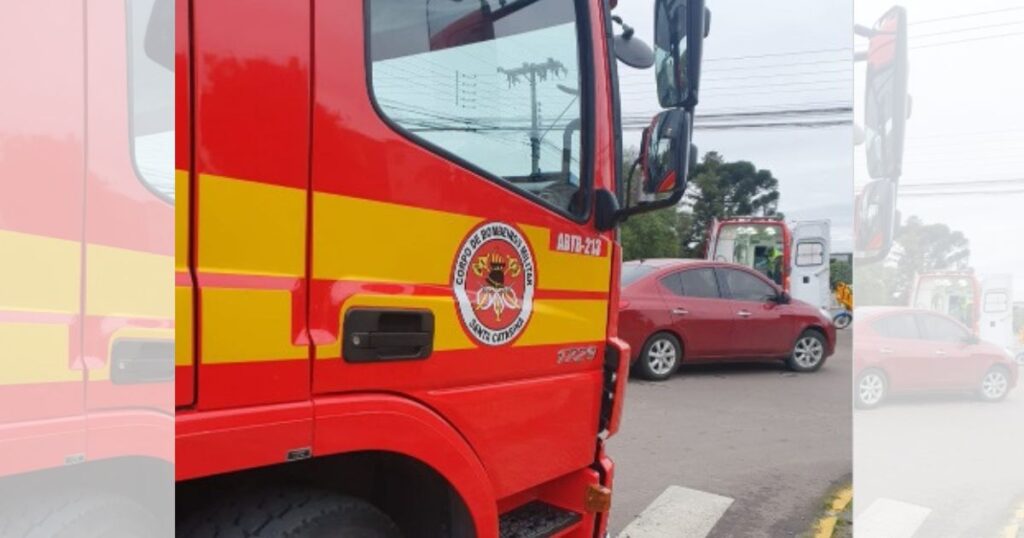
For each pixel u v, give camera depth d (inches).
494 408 71.7
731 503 175.2
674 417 255.0
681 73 79.7
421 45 66.1
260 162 52.9
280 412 53.6
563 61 82.7
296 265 55.0
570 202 82.7
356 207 59.2
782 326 334.0
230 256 51.1
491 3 74.4
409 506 72.6
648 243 751.1
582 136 84.7
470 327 69.0
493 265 71.7
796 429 241.3
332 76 57.9
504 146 74.2
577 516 85.4
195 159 49.4
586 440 85.2
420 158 64.6
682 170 78.4
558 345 80.0
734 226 552.4
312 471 67.2
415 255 63.9
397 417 61.6
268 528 58.4
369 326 59.8
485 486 69.8
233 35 51.9
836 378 330.0
